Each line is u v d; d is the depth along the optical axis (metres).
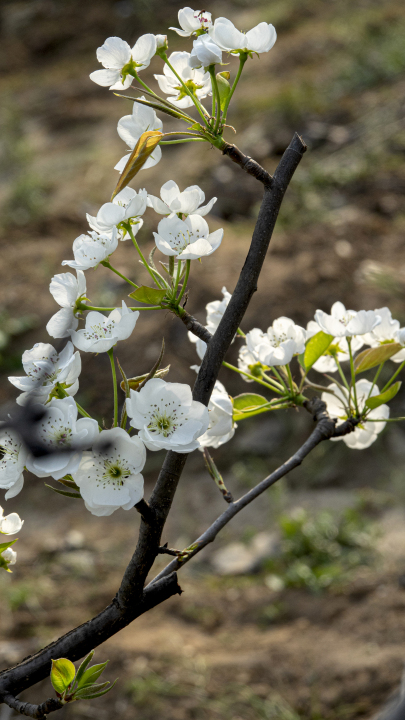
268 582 3.85
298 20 10.03
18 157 8.91
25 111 9.99
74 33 11.74
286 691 3.08
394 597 3.46
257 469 4.70
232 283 5.57
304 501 4.41
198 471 4.91
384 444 4.57
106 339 0.90
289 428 4.81
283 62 8.98
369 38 8.91
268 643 3.40
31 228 7.43
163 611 3.80
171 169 7.43
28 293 6.43
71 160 8.58
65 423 0.79
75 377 0.91
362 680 3.01
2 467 0.78
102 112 9.59
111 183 7.77
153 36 1.03
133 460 0.82
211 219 6.63
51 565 4.28
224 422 1.15
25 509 4.90
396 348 1.19
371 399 1.16
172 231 1.01
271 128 7.63
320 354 1.25
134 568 0.87
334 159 7.06
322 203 6.50
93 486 0.83
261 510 4.45
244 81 8.88
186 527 4.45
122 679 3.26
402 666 3.00
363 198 6.48
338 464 4.58
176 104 1.10
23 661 0.91
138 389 0.92
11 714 3.05
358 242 5.78
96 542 4.46
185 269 0.98
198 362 5.29
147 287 0.94
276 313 5.20
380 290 5.12
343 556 3.87
